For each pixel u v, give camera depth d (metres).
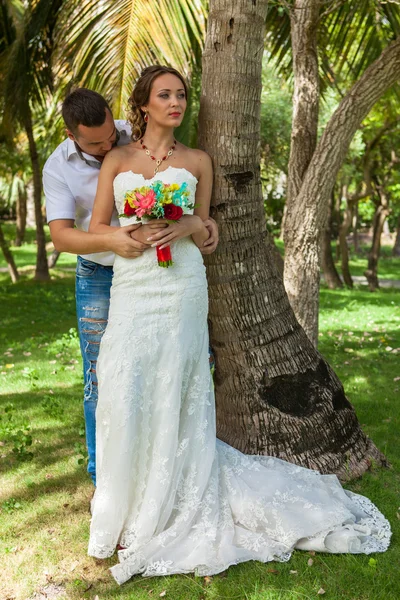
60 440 4.68
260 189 3.73
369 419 5.08
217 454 3.40
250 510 3.20
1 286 16.16
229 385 3.86
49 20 10.14
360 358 7.67
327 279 19.38
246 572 2.96
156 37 5.42
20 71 10.93
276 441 3.76
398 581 2.87
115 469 3.05
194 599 2.78
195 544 3.06
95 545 3.04
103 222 3.16
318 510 3.21
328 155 4.96
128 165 3.14
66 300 13.70
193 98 8.66
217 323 3.79
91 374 3.50
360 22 7.25
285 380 3.81
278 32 7.57
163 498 3.07
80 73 5.73
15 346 8.75
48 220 3.29
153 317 3.08
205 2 5.52
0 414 5.35
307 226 5.18
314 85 5.35
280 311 3.86
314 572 2.95
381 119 15.15
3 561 3.11
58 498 3.74
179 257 3.13
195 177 3.28
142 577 2.96
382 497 3.63
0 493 3.84
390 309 13.08
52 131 14.20
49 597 2.83
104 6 5.45
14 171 19.58
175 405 3.09
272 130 17.11
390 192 21.45
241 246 3.67
